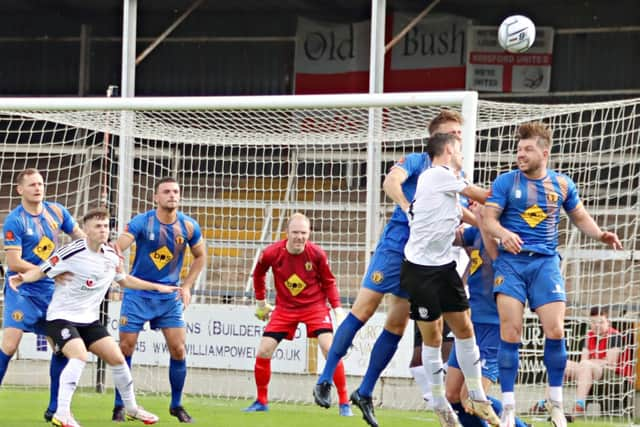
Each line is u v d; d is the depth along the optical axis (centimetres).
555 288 1540
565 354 1549
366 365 2488
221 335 2614
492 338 1650
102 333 1795
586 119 4147
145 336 2655
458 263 1744
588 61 4244
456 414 1667
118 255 1830
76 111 2367
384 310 2923
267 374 2222
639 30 4172
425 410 2388
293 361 2572
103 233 1758
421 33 4372
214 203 3059
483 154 2595
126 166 2872
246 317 2594
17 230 1952
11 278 1770
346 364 2503
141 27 4556
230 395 2623
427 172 1507
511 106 2255
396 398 2469
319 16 4441
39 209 1994
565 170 2614
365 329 2489
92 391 2600
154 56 4581
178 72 4569
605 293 3156
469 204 1725
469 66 4331
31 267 1938
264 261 2164
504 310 1537
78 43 4600
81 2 4447
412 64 4388
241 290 3306
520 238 1544
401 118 2495
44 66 4628
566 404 2427
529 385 2475
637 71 4175
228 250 3462
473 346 1531
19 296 1941
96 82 4597
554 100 4284
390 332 1664
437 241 1483
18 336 1948
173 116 2809
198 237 2025
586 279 3097
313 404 2455
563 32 4269
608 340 2441
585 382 2366
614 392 2433
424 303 1489
